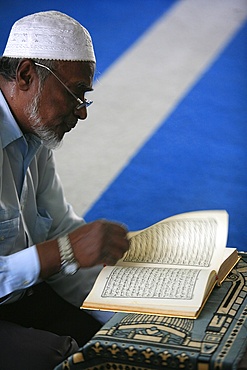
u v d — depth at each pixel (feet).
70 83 6.93
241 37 20.21
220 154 15.76
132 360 5.54
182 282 6.19
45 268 6.46
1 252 7.14
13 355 6.66
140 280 6.29
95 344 5.61
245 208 14.07
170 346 5.53
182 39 20.12
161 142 16.20
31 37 6.92
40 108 6.96
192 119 16.97
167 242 6.81
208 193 14.53
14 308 7.54
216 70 18.78
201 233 6.82
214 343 5.56
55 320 7.75
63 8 21.20
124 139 16.31
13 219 7.18
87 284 7.95
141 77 18.57
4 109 7.04
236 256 7.16
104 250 6.36
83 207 14.06
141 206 14.15
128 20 20.92
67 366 5.70
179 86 18.21
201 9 21.61
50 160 8.04
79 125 16.81
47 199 8.08
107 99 17.74
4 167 7.16
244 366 5.39
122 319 5.98
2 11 20.70
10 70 7.00
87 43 7.06
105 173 15.17
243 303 6.21
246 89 18.02
